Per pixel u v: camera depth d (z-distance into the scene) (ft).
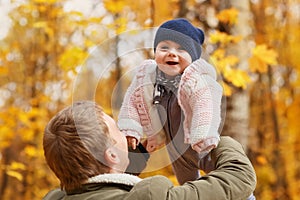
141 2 19.98
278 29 28.89
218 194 6.40
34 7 22.17
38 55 26.68
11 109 21.85
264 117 31.32
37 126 22.56
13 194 27.25
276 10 28.84
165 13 20.47
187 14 21.11
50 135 6.62
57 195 7.14
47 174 26.84
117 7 19.38
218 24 19.69
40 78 26.81
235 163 6.75
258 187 28.37
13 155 25.53
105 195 6.39
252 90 29.76
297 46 29.17
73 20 20.39
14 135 22.95
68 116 6.63
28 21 24.13
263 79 29.94
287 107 31.27
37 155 23.18
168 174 13.12
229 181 6.50
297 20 29.19
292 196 29.32
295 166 30.53
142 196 6.21
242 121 18.30
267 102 31.14
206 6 21.09
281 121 31.60
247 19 19.54
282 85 31.09
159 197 6.21
